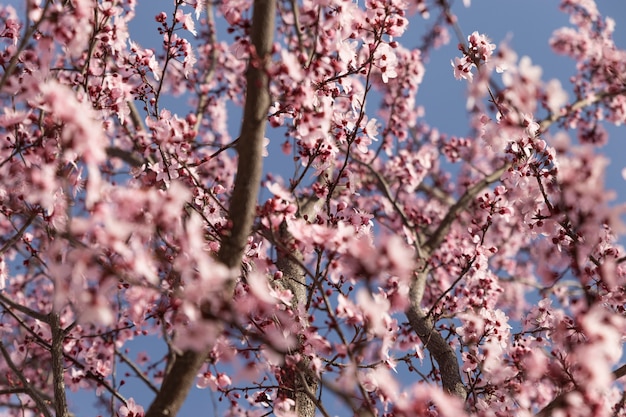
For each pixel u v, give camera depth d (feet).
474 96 11.07
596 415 10.11
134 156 24.13
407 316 19.53
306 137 11.51
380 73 15.33
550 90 10.31
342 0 13.66
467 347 17.47
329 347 11.75
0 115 11.76
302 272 18.28
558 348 12.25
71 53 12.22
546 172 13.51
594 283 14.15
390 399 11.62
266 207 10.62
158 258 9.75
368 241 10.65
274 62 10.90
